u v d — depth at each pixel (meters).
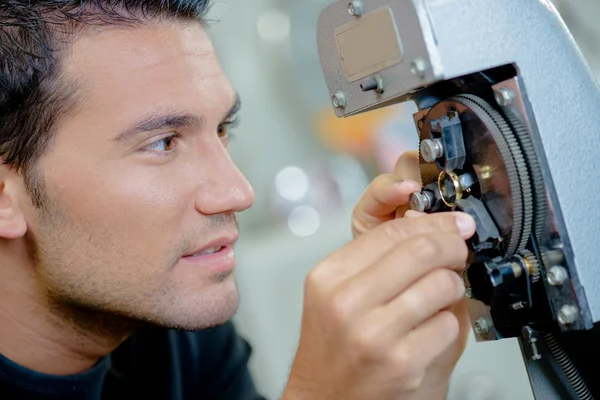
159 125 0.83
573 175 0.65
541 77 0.66
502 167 0.65
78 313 0.91
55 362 0.94
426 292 0.65
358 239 0.71
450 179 0.69
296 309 1.57
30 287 0.89
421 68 0.63
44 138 0.83
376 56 0.67
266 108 1.77
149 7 0.84
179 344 1.17
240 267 1.56
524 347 0.74
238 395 1.22
